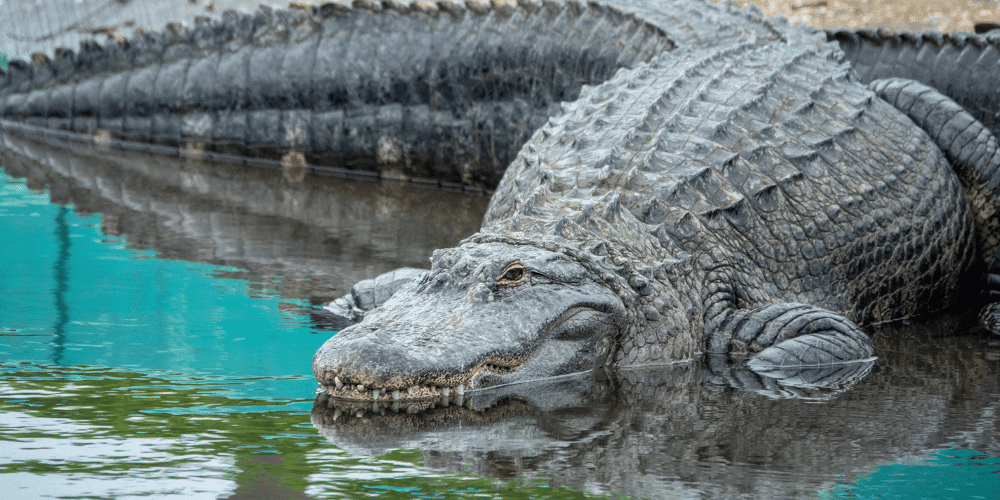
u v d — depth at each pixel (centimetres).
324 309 1409
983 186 1688
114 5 3838
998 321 1486
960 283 1678
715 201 1362
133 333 1234
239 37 2880
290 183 2561
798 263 1409
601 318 1164
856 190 1491
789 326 1274
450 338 1048
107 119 3045
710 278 1320
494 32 2484
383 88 2647
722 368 1207
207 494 730
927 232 1575
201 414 934
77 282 1501
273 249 1792
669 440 897
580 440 895
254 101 2822
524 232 1230
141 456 811
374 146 2694
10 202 2147
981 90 1884
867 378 1155
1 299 1381
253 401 988
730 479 796
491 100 2486
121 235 1870
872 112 1672
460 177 2597
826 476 808
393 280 1469
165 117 2959
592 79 2275
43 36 3766
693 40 2080
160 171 2639
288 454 833
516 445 876
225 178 2589
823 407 1020
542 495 750
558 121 1748
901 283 1540
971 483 797
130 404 956
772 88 1645
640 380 1137
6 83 3219
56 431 865
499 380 1082
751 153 1448
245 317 1344
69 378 1034
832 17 3538
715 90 1631
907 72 1998
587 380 1133
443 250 1189
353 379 987
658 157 1400
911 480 802
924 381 1139
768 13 3616
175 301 1413
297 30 2794
